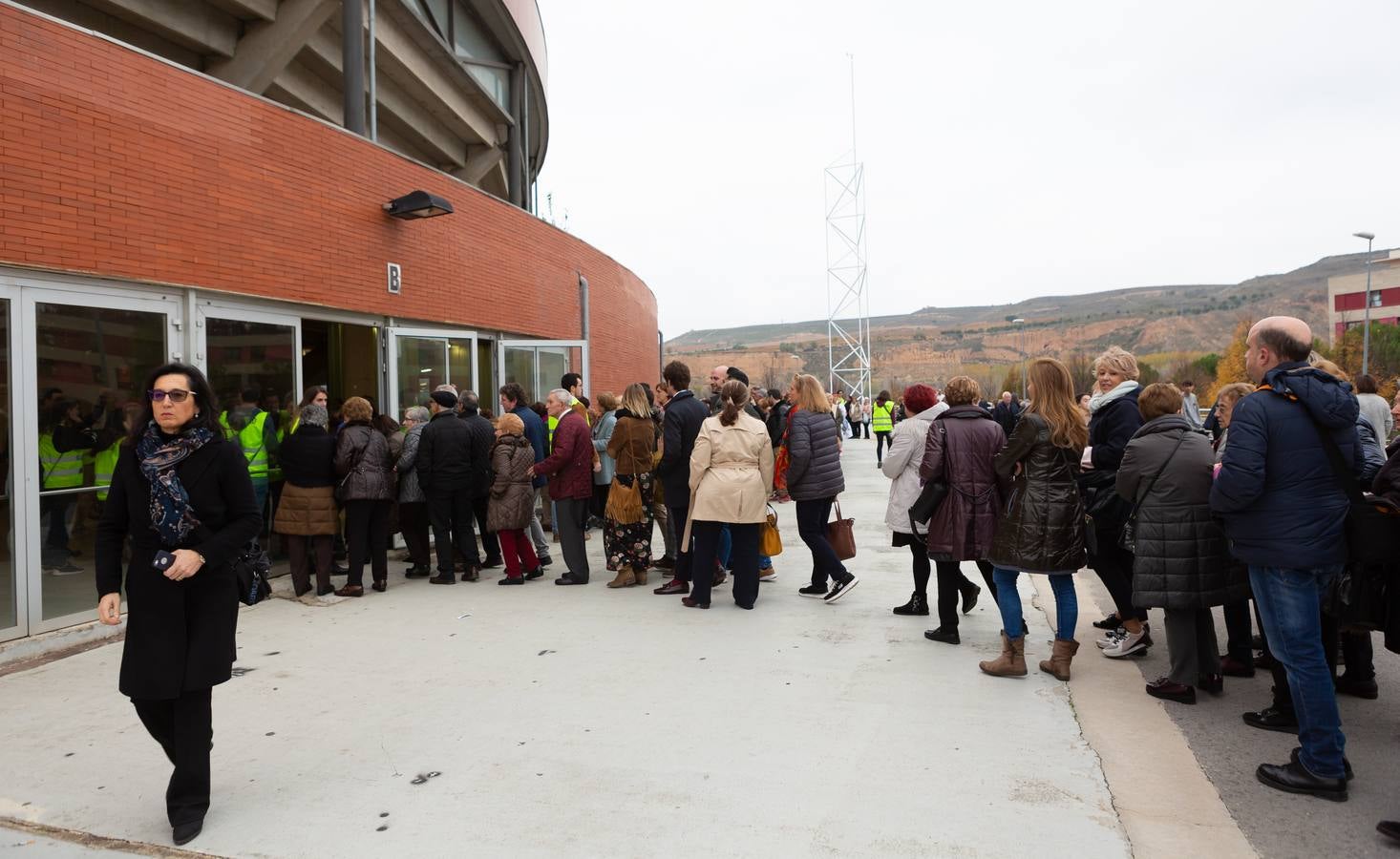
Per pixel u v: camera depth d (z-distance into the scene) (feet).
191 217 21.18
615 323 57.52
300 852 9.36
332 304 26.13
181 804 9.75
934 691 14.29
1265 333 11.17
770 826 9.77
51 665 16.69
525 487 23.61
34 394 17.84
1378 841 9.37
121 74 19.40
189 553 9.42
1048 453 14.39
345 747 12.25
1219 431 20.74
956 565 17.01
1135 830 9.60
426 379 31.65
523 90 54.85
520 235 39.27
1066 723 12.83
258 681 15.25
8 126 16.98
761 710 13.47
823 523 20.79
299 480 21.59
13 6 17.11
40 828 10.06
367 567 27.22
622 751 11.95
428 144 50.78
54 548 18.26
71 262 18.20
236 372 22.95
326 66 40.01
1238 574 13.41
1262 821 9.86
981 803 10.28
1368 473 14.66
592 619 19.44
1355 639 14.01
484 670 15.78
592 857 9.16
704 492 19.89
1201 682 14.23
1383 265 234.38
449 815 10.15
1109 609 20.39
